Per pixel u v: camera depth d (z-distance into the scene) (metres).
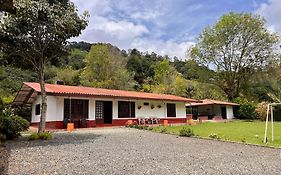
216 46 40.88
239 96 42.59
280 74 39.50
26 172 6.11
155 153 9.09
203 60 42.50
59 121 20.05
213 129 20.53
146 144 11.45
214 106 40.22
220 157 8.62
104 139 12.98
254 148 10.96
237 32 39.84
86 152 9.03
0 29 11.95
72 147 10.15
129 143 11.65
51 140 12.34
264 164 7.62
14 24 12.12
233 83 42.16
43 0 12.62
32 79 41.66
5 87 37.56
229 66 41.31
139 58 68.75
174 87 49.09
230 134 16.77
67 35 13.46
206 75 43.19
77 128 20.27
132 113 25.25
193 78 57.41
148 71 65.12
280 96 37.88
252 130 19.58
